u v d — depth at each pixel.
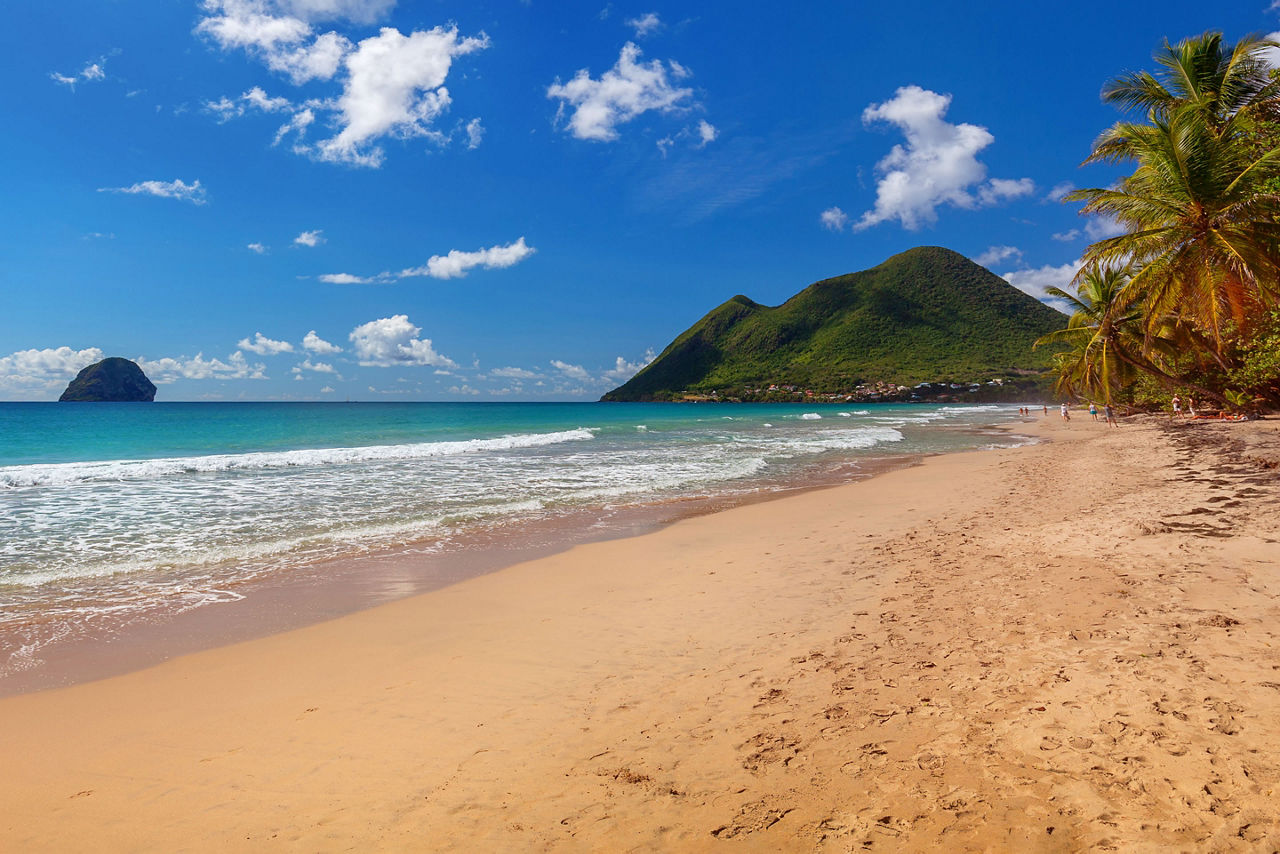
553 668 5.03
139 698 4.64
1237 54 19.53
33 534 10.19
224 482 16.02
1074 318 35.97
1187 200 18.12
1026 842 2.55
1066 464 17.55
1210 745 3.06
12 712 4.43
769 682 4.48
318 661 5.31
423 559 8.81
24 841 3.04
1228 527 7.67
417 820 3.10
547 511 12.30
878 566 7.55
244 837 3.03
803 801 3.02
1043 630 4.88
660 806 3.09
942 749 3.35
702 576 7.71
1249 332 22.28
